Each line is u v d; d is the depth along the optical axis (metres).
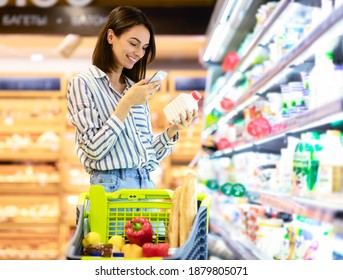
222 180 5.79
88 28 5.55
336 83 2.60
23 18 5.52
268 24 3.38
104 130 2.13
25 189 6.95
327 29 2.16
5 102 7.18
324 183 2.52
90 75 2.33
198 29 5.59
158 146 2.54
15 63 7.77
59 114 7.18
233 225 4.86
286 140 3.75
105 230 2.07
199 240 1.94
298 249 2.95
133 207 2.10
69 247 1.74
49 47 7.18
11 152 6.99
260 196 3.39
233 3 3.96
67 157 7.06
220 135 6.12
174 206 1.95
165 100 7.36
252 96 4.15
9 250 6.89
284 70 3.08
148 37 2.34
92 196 2.07
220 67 6.31
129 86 2.51
